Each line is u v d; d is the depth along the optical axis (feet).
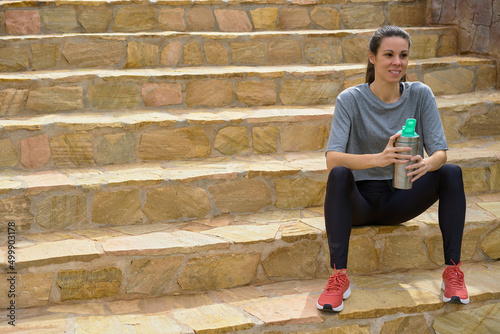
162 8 13.96
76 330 7.13
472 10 13.29
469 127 11.64
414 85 8.22
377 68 7.95
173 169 9.86
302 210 9.85
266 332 7.33
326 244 8.70
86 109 11.25
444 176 7.73
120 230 8.94
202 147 10.63
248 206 9.71
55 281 7.82
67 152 10.00
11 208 8.69
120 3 13.66
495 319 7.97
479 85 12.90
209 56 12.96
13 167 9.77
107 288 8.02
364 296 7.95
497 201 10.05
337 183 7.50
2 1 13.07
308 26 14.62
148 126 10.31
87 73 11.29
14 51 11.89
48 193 8.81
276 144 10.98
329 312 7.52
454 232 7.69
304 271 8.70
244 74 11.80
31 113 10.94
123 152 10.28
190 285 8.27
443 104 11.46
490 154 10.41
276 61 13.24
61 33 13.38
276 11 14.44
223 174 9.49
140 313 7.64
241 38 13.00
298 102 12.16
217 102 11.82
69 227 8.97
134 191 9.17
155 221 9.32
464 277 8.57
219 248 8.25
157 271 8.14
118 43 12.45
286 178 9.77
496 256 9.33
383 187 8.29
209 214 9.55
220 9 14.21
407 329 7.73
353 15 14.73
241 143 10.80
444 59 13.17
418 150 7.59
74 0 13.35
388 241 8.79
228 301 7.97
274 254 8.52
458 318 7.91
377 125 8.12
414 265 8.96
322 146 11.21
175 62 12.81
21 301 7.74
